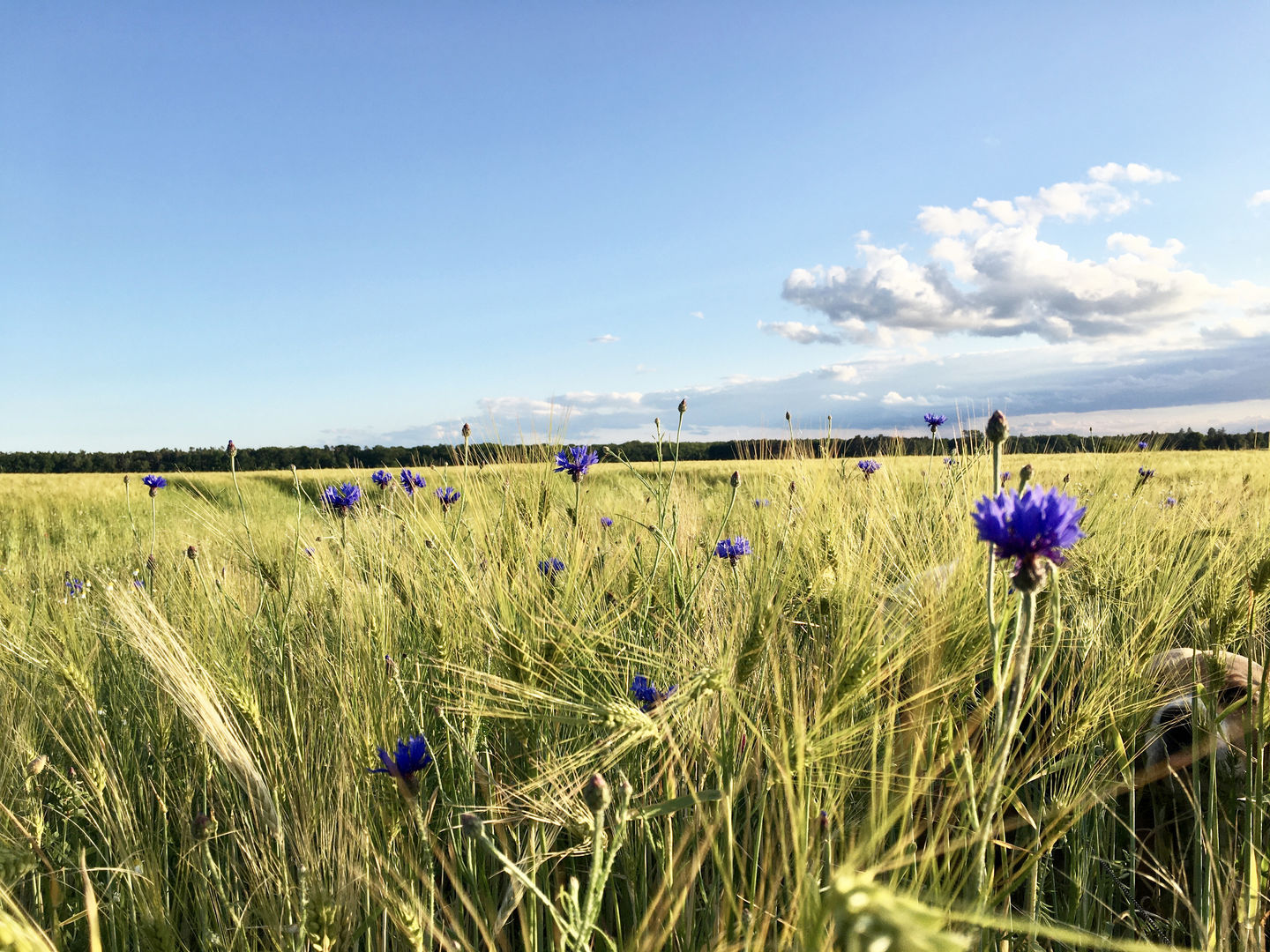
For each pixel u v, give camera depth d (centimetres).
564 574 261
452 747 220
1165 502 523
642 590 281
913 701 169
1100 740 231
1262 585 205
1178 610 275
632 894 182
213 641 267
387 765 157
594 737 195
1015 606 179
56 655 254
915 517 339
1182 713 238
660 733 154
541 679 193
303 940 142
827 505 284
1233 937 170
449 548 288
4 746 223
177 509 1362
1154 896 212
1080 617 278
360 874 165
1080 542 346
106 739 232
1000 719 121
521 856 191
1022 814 170
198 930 185
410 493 382
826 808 157
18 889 187
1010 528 109
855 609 187
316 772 209
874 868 115
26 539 1048
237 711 220
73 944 192
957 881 143
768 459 471
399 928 173
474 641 239
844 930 61
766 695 197
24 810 202
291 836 182
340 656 262
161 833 223
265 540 450
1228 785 193
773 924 141
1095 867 204
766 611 180
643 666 232
